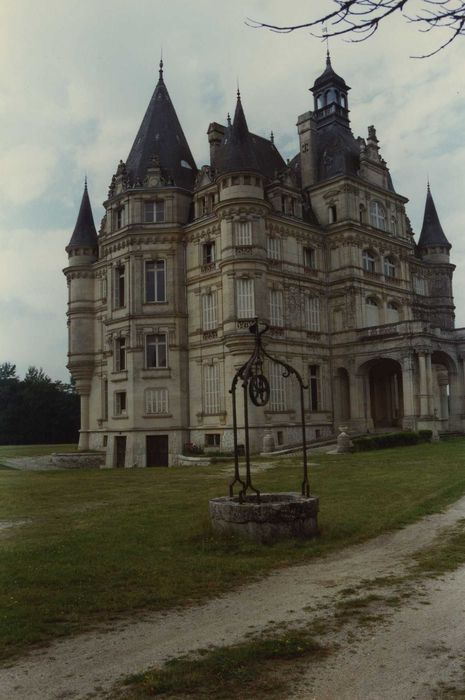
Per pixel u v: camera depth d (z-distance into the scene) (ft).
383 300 173.78
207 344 152.66
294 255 160.04
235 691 20.92
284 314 153.99
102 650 24.84
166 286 159.74
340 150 175.22
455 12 16.57
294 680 21.67
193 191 165.58
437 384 201.26
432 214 220.23
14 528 50.67
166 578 34.42
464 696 20.22
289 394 151.74
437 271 214.90
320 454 118.62
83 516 55.62
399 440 129.90
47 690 21.35
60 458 166.71
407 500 58.49
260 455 127.85
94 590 32.45
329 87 184.96
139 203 163.63
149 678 21.71
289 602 30.35
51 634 26.61
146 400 156.46
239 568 36.35
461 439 148.56
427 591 31.48
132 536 45.19
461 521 48.98
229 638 25.71
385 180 182.60
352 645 24.67
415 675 21.85
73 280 189.26
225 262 144.05
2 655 24.45
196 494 68.08
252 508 42.42
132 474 99.45
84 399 186.39
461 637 25.22
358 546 42.22
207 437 151.23
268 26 17.28
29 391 317.83
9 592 32.14
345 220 165.48
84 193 196.85
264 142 185.16
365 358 158.30
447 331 164.66
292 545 41.16
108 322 167.02
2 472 112.78
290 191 162.50
